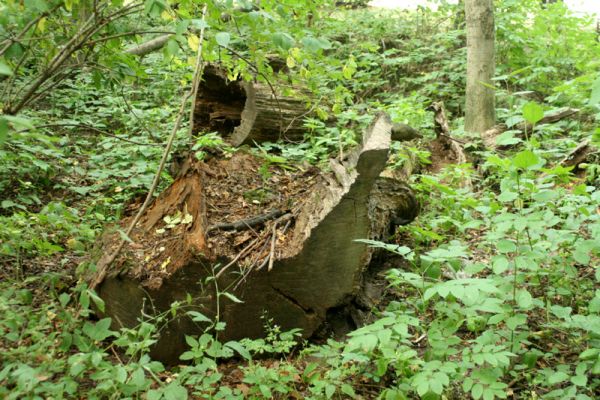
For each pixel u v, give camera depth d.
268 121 5.20
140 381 2.14
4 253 3.38
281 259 2.87
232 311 2.92
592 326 2.53
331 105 5.70
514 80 8.06
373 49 7.63
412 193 3.97
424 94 8.50
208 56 3.33
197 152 3.66
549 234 2.97
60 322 2.89
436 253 2.61
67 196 4.93
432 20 10.66
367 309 3.32
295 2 3.41
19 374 1.95
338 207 2.88
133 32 3.02
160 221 3.24
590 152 5.38
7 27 2.88
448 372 2.26
